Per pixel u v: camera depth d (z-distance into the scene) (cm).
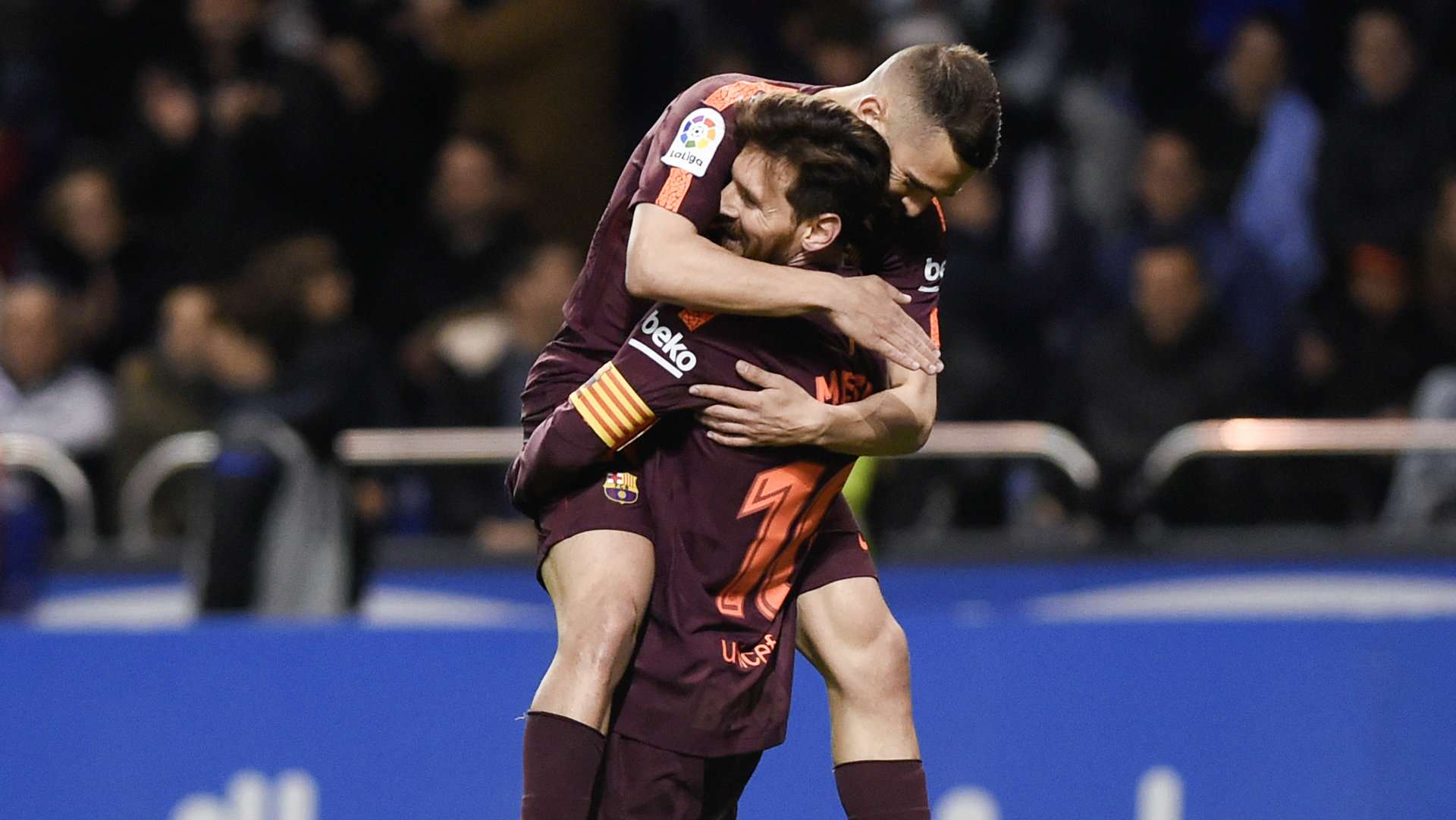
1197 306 2317
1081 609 2183
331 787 1761
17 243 2991
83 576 2195
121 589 2198
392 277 2747
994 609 2189
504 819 1748
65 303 2556
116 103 3086
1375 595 2167
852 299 1065
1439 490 2239
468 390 2358
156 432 2345
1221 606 2175
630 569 1134
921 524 2306
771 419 1116
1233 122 2756
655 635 1149
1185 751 1773
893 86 1126
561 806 1105
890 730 1187
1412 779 1777
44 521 2123
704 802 1170
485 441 2222
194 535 1997
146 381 2369
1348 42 2938
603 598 1126
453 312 2517
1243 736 1777
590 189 2880
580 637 1123
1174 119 2850
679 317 1121
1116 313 2528
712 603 1152
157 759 1766
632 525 1142
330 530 1920
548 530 1153
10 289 2698
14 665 1777
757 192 1090
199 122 2895
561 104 2864
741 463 1136
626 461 1155
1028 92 2852
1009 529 2312
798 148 1084
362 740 1762
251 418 1939
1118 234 2695
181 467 2227
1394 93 2661
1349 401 2444
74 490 2233
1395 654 1784
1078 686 1777
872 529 2141
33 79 3075
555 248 2408
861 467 2097
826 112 1091
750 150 1093
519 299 2380
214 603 1889
